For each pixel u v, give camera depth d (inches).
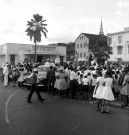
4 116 367.9
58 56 2030.0
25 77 781.9
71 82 580.7
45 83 703.7
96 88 430.3
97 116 380.2
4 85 864.9
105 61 1755.7
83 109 439.2
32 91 506.6
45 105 476.1
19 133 275.4
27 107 449.7
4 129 292.7
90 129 297.4
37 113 394.0
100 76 432.8
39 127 303.6
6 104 480.7
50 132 281.0
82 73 585.9
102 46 1936.5
